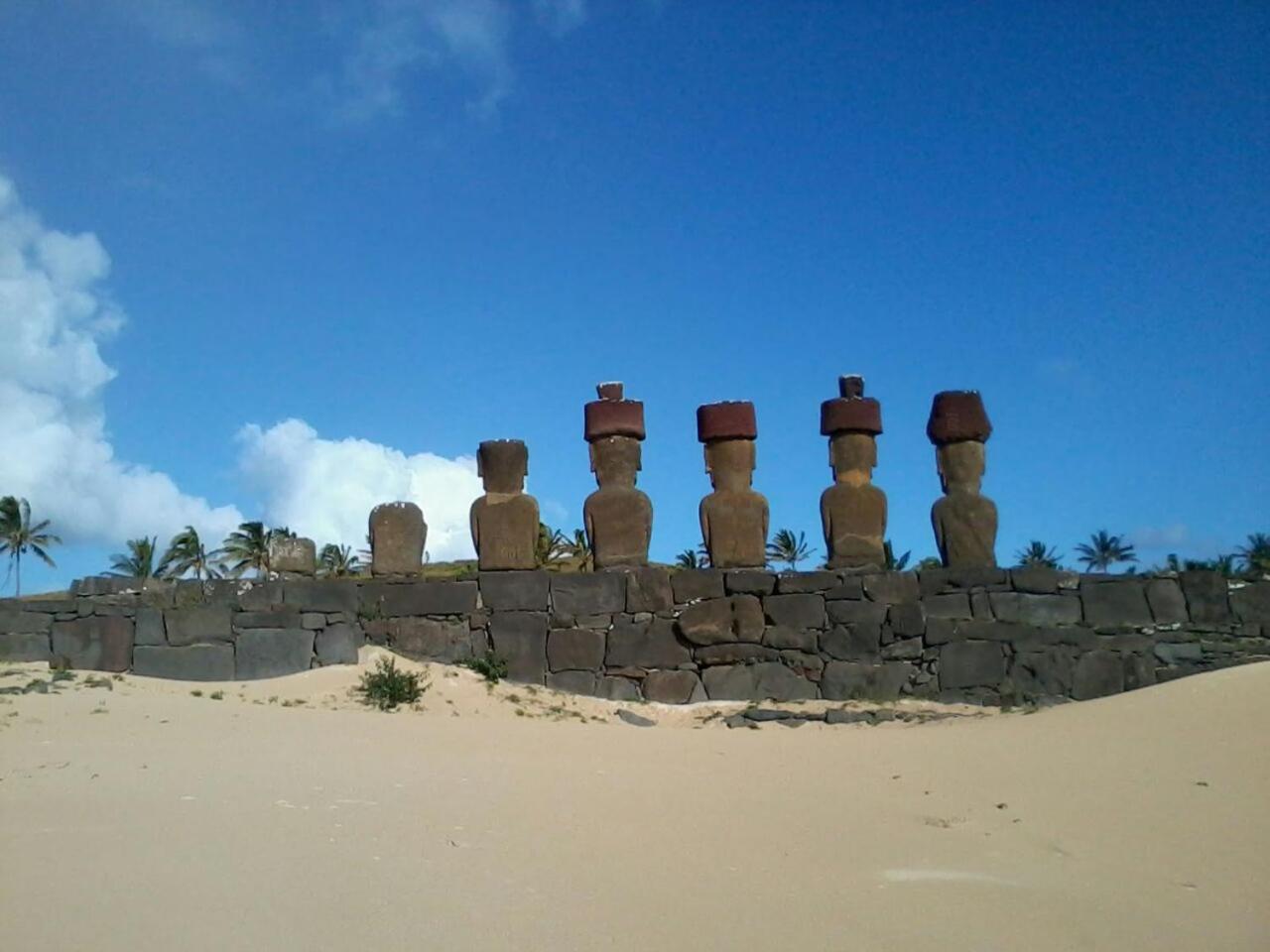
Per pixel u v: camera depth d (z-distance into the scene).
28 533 40.78
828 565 17.53
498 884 6.70
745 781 10.02
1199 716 12.62
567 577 17.09
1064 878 7.49
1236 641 16.75
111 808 7.98
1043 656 16.64
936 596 16.91
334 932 5.84
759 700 16.61
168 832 7.40
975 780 10.20
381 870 6.82
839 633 16.80
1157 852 8.14
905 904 6.75
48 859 6.75
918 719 15.60
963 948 6.15
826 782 10.06
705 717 16.14
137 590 16.69
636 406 17.94
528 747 11.47
